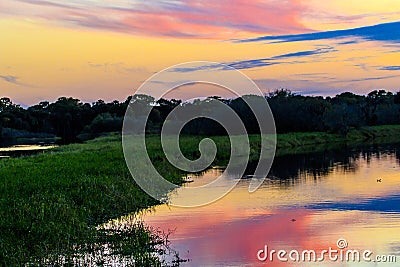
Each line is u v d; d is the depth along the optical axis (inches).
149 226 617.9
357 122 2723.9
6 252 471.2
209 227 615.8
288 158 1514.5
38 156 1307.8
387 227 608.1
